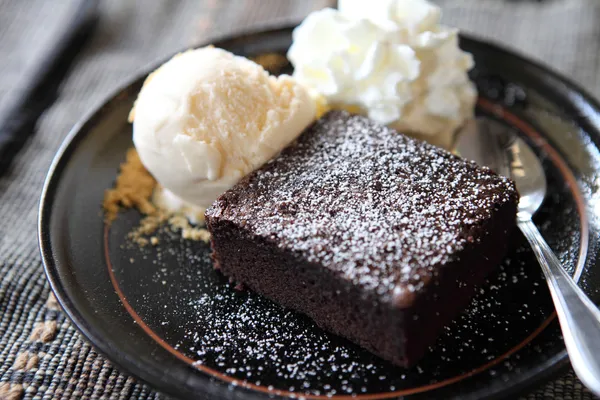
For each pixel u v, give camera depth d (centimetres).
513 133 31
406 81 29
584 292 25
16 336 26
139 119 28
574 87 31
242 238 25
